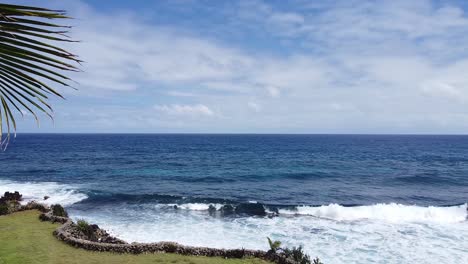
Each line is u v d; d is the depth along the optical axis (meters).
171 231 21.00
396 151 103.81
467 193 36.66
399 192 36.97
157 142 155.62
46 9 1.84
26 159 70.06
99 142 150.38
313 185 41.03
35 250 15.51
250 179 45.41
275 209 26.31
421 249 18.02
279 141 177.50
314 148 116.06
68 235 17.09
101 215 24.88
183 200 29.98
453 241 19.23
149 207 27.38
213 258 15.32
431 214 24.86
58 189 35.44
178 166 60.06
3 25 1.84
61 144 130.00
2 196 29.19
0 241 16.58
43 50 1.98
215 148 113.50
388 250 17.88
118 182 41.88
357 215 24.89
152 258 15.10
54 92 2.16
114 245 15.81
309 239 19.59
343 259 16.72
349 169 56.50
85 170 53.41
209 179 45.09
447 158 79.62
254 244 18.73
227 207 27.03
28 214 21.75
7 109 2.25
